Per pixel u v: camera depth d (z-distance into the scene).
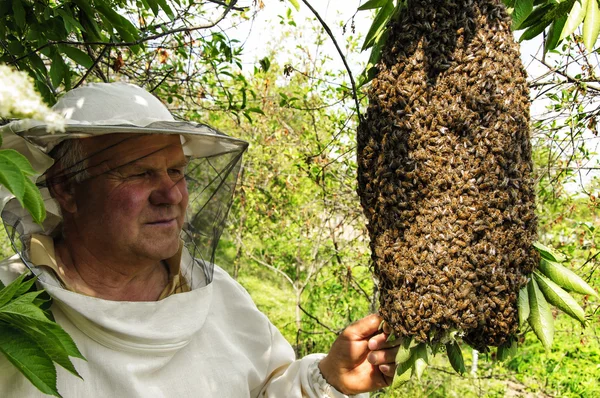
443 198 1.34
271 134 6.75
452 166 1.34
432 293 1.33
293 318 7.72
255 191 6.96
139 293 1.73
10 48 2.26
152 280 1.79
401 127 1.38
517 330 1.43
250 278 9.66
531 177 1.42
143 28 3.23
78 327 1.52
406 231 1.38
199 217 1.89
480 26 1.36
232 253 8.13
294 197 7.06
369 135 1.46
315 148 6.02
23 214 1.59
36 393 1.39
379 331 1.71
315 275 7.04
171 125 1.59
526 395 6.36
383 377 1.74
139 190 1.57
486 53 1.34
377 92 1.43
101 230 1.58
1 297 1.08
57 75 2.32
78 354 1.09
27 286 1.16
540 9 1.59
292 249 7.46
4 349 0.96
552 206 5.47
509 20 1.38
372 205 1.46
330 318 6.93
